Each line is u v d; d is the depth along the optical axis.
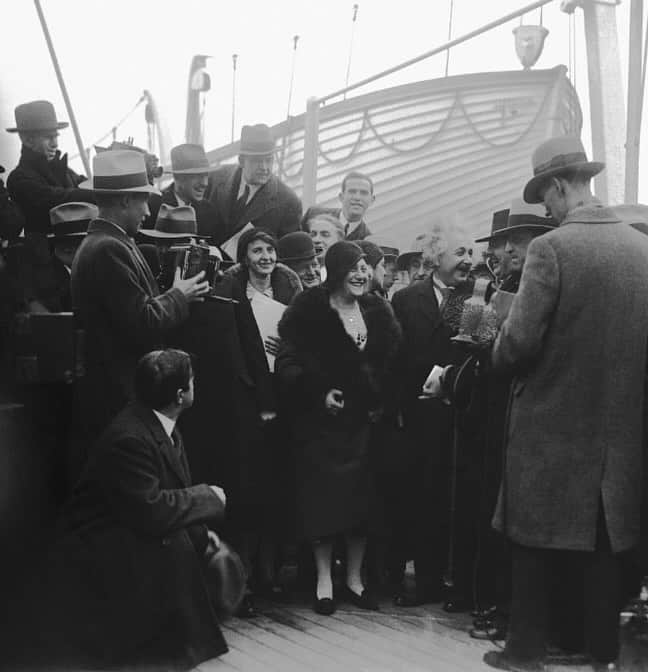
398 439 4.64
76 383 4.13
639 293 3.55
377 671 3.60
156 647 3.61
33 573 3.83
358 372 4.46
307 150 9.55
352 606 4.50
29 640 3.63
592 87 7.11
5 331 4.41
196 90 7.22
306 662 3.68
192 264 4.30
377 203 10.56
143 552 3.61
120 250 4.04
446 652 3.85
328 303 4.51
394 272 6.10
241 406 4.42
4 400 4.38
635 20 6.30
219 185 5.66
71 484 4.09
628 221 4.42
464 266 4.68
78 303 4.07
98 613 3.58
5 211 4.62
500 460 4.14
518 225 4.15
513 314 3.58
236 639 3.97
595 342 3.53
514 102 10.33
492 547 4.14
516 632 3.63
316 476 4.39
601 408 3.53
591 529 3.50
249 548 4.55
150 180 5.33
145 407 3.78
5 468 4.20
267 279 4.80
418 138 10.52
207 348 4.41
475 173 10.56
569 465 3.54
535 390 3.61
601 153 7.02
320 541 4.44
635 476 3.55
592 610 3.56
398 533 4.74
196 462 4.41
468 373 4.24
